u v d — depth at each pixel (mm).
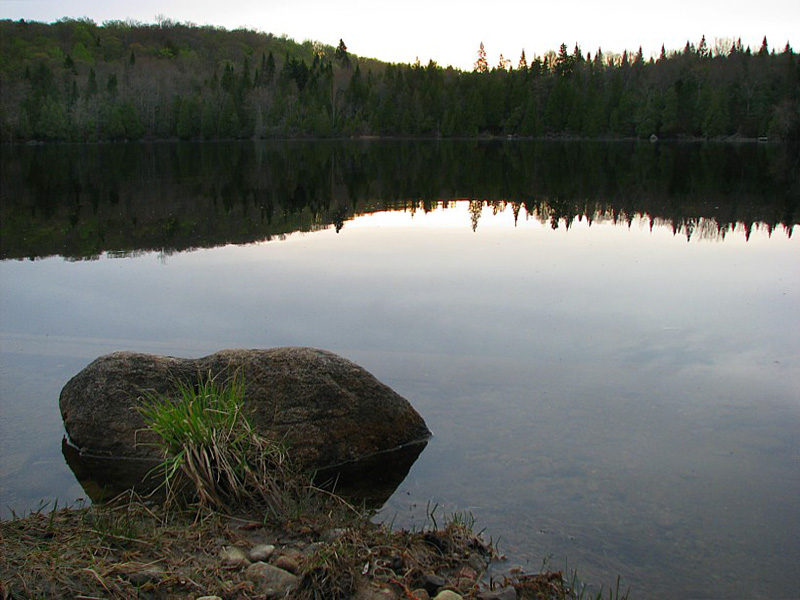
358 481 4188
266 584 2992
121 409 4680
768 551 3395
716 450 4422
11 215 14930
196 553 3283
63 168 30375
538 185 21734
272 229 13094
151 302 7859
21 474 4305
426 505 3854
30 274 9367
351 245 11273
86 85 88875
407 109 90062
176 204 16891
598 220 13961
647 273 9141
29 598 2721
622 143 64188
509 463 4285
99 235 12500
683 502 3820
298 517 3691
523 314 7309
